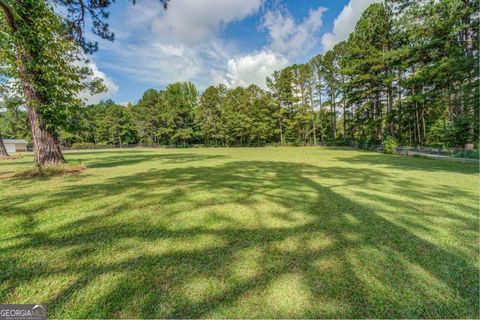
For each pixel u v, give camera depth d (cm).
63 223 304
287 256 227
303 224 314
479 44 1154
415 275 196
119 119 4712
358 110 2428
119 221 316
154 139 4719
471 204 407
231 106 4084
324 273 198
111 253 228
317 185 575
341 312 154
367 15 2025
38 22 610
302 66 3534
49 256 219
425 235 278
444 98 1583
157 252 232
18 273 191
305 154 1738
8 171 788
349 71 2114
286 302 162
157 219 327
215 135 4169
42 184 557
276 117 3834
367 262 217
